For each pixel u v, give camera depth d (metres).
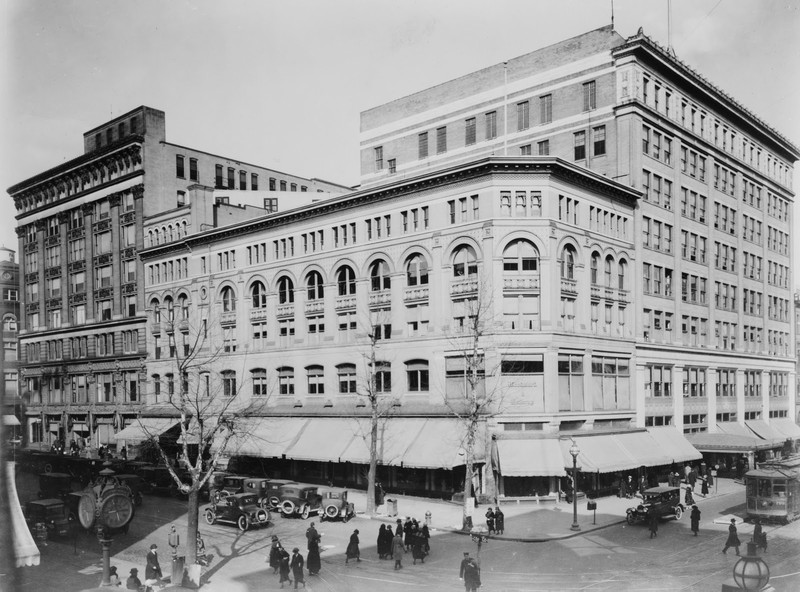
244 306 64.62
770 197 78.75
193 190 71.50
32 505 39.12
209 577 30.75
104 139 83.56
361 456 50.03
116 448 78.50
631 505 46.16
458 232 49.69
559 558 32.94
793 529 38.97
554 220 48.47
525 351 47.59
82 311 86.44
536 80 62.44
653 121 58.34
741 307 71.44
